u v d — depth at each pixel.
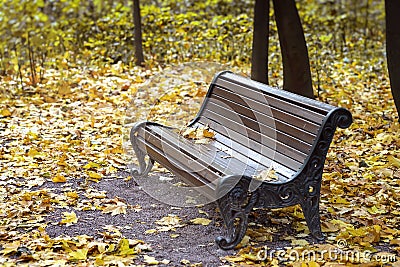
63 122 8.25
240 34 12.15
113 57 11.89
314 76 10.34
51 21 13.98
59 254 4.49
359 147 7.35
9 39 12.73
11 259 4.41
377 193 5.88
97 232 4.99
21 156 6.84
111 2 14.58
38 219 5.19
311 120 4.88
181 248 4.72
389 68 7.19
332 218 5.31
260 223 5.20
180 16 12.99
